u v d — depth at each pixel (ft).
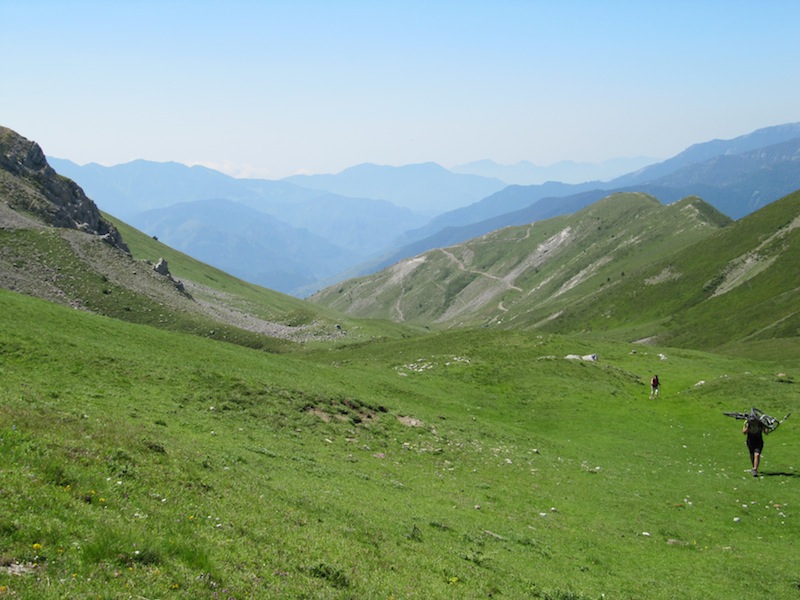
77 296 366.22
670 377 234.38
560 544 83.10
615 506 105.70
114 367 125.59
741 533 95.09
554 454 142.61
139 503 55.11
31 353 119.65
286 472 87.30
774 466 132.05
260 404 128.06
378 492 89.10
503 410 189.26
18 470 52.95
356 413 140.05
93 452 63.72
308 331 495.00
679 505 107.96
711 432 166.30
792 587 72.95
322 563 53.21
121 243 574.15
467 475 114.32
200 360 157.99
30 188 497.05
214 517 57.62
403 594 52.34
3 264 353.51
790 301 648.38
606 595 66.28
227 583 45.16
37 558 40.63
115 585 39.88
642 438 163.12
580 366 232.53
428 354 271.08
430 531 75.77
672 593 69.46
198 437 94.89
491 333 297.94
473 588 58.65
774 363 264.52
